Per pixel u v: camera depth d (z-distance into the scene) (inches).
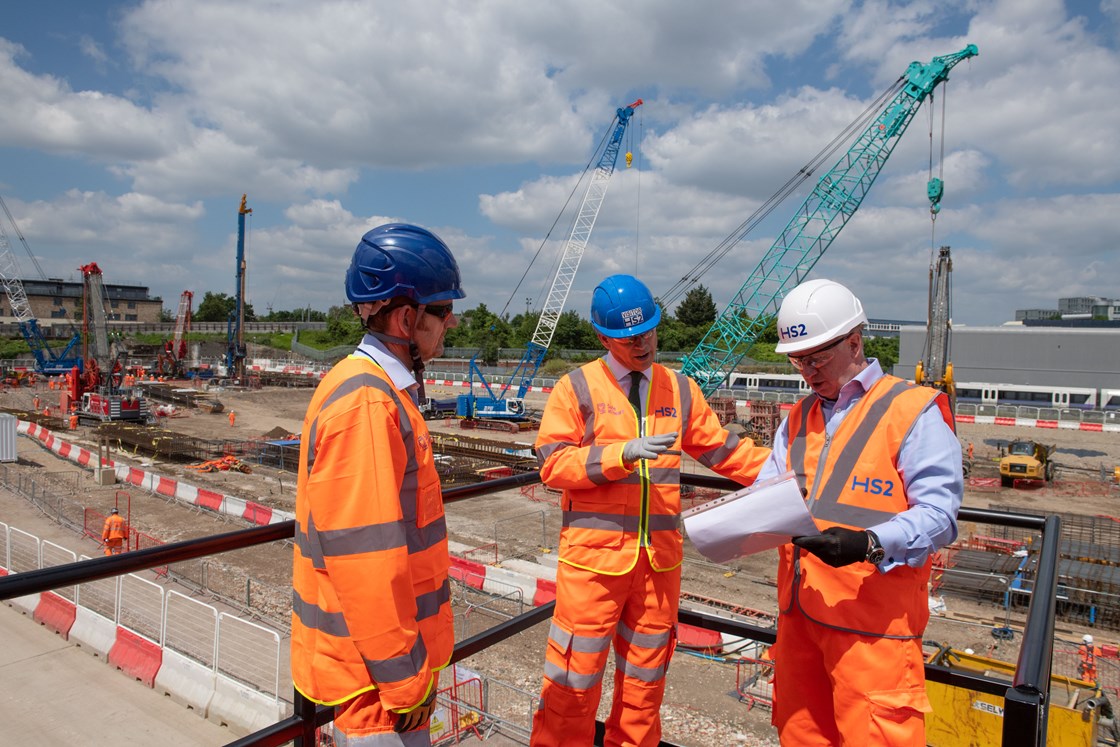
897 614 85.0
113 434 1295.5
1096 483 1098.7
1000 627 518.6
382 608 64.6
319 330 4318.4
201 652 431.2
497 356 3203.7
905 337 2162.9
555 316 1786.4
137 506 855.7
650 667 109.7
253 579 587.2
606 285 113.8
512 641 479.5
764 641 105.3
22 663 422.9
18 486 909.2
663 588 110.0
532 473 120.0
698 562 667.4
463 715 355.3
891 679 84.5
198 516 818.8
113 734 356.2
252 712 364.2
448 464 1027.3
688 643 477.7
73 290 4104.3
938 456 84.1
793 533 84.7
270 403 2041.1
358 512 65.5
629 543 106.6
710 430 118.2
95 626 450.6
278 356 3442.4
